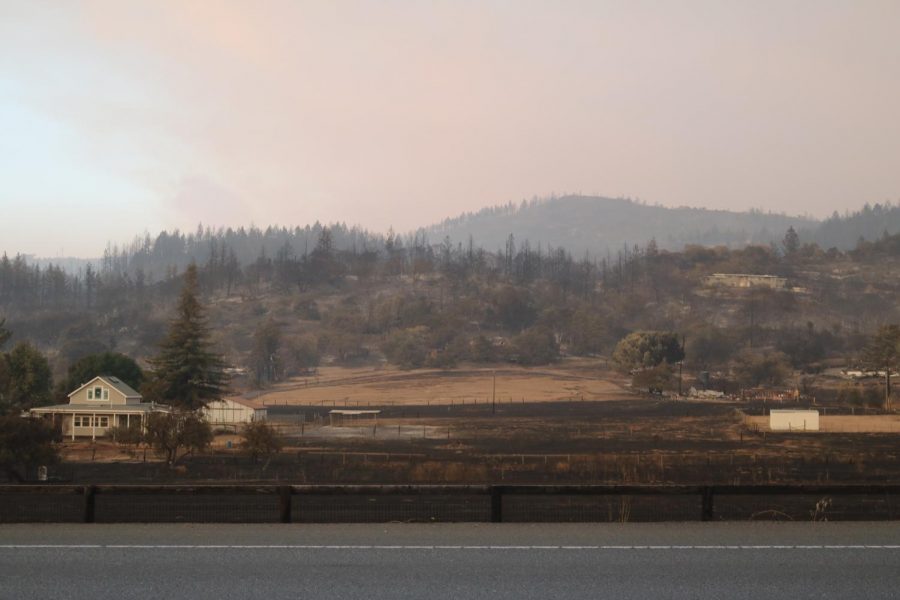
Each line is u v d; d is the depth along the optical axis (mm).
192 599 9281
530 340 196375
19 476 42750
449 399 138625
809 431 80500
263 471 47625
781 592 9562
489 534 13008
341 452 59344
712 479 42031
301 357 185250
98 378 71875
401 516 18516
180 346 80812
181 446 53344
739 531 13266
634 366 167125
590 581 10023
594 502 25859
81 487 14648
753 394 141500
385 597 9352
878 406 115312
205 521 15516
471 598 9297
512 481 41562
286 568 10664
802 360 179750
